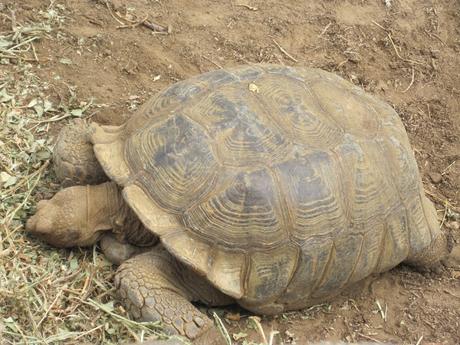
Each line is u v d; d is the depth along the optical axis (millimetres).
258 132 2139
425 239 2275
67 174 2258
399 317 2289
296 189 2121
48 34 2660
